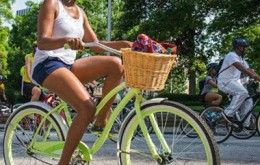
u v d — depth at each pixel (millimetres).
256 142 9930
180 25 30406
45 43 4125
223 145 9359
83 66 4469
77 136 4207
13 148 5000
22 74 10695
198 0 29391
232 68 9914
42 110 4734
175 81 43062
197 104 25891
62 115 4691
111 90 4367
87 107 4180
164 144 4125
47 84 4348
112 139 4523
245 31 28375
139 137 4383
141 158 4562
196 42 37531
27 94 10680
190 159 4414
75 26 4449
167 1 35000
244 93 9883
